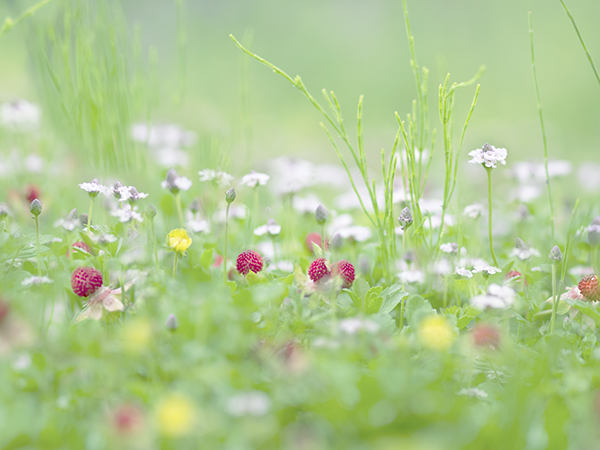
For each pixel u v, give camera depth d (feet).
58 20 4.39
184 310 3.75
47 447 3.59
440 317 3.78
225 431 3.60
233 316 3.75
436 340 3.67
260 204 4.61
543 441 3.61
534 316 3.89
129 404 3.61
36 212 3.86
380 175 5.49
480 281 3.97
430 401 3.63
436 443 3.59
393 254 4.01
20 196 4.26
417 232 4.00
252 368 3.72
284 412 3.65
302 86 3.93
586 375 3.69
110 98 4.28
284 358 3.70
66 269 3.88
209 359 3.70
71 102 4.30
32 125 4.69
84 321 3.77
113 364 3.68
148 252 3.96
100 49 4.33
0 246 3.91
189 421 3.56
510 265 3.97
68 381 3.68
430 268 3.98
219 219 4.19
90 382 3.69
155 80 4.49
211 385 3.66
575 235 4.15
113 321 3.78
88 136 4.34
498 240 4.34
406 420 3.62
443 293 3.99
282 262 4.11
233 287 3.88
